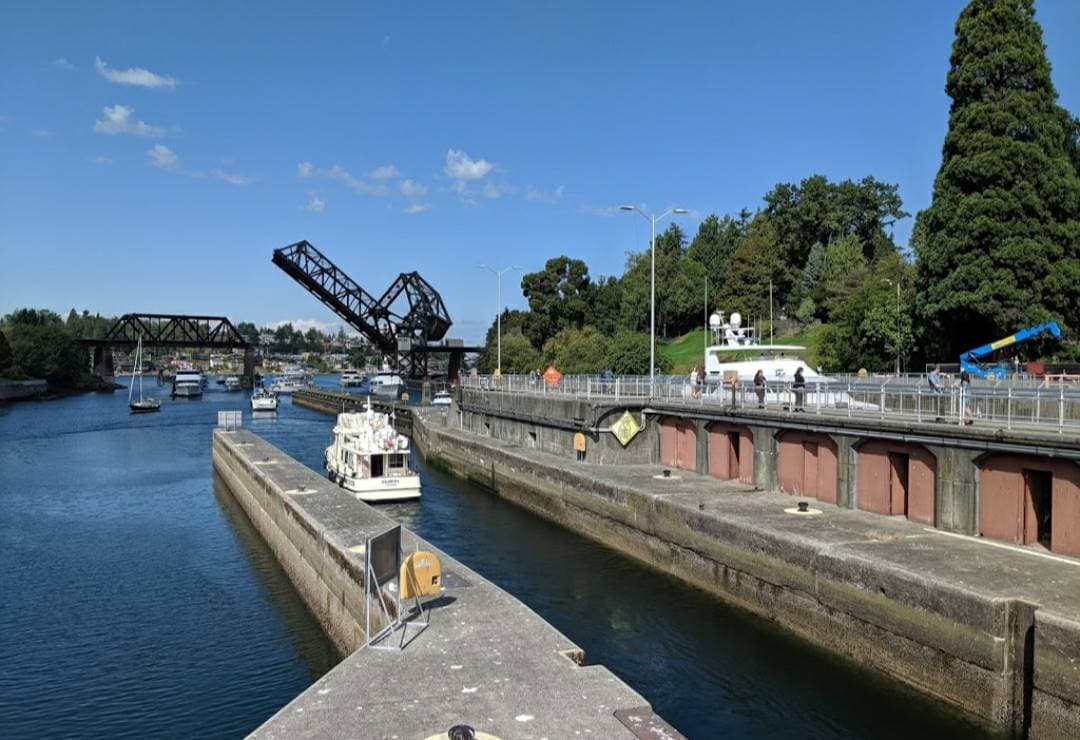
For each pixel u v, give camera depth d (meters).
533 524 34.00
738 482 29.58
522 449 43.41
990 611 14.52
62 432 75.38
